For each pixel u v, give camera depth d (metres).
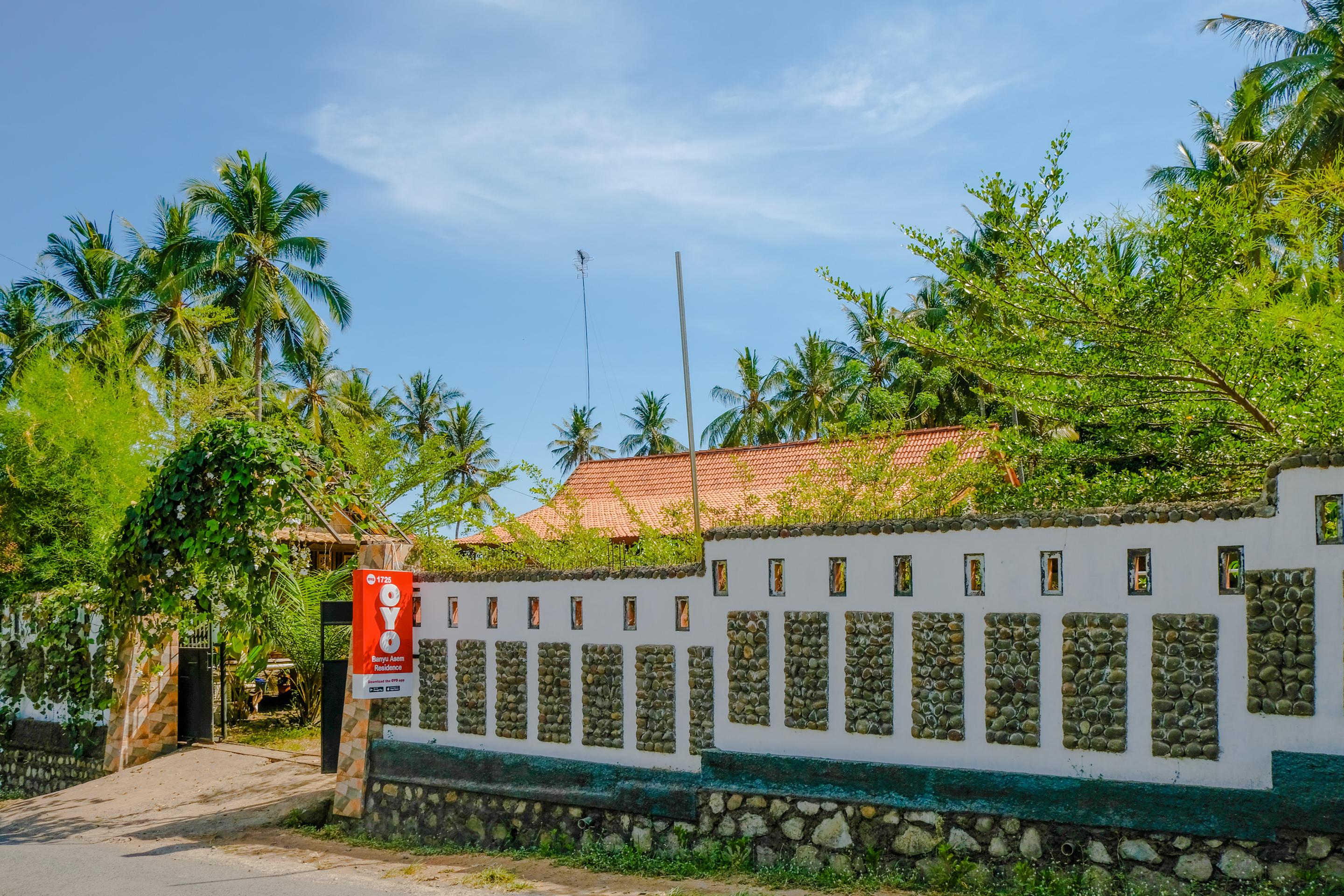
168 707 19.03
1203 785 8.60
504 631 13.38
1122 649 9.09
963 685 9.89
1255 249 12.34
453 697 13.80
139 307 32.94
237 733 19.95
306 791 15.45
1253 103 22.59
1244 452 11.80
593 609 12.59
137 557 16.27
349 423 20.77
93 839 14.17
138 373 24.31
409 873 11.63
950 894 9.41
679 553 16.14
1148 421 12.33
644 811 11.66
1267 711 8.36
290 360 34.59
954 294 14.71
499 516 17.55
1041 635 9.51
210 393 23.86
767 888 9.97
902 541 10.38
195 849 13.16
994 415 14.77
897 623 10.34
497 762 13.06
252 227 30.45
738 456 29.56
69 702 19.50
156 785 16.89
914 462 23.30
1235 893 8.33
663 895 9.94
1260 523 8.53
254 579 15.16
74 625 19.53
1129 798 8.88
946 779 9.84
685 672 11.77
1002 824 9.51
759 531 11.30
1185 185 25.73
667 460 30.89
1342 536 8.16
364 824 14.17
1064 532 9.48
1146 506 9.37
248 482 14.72
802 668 10.87
